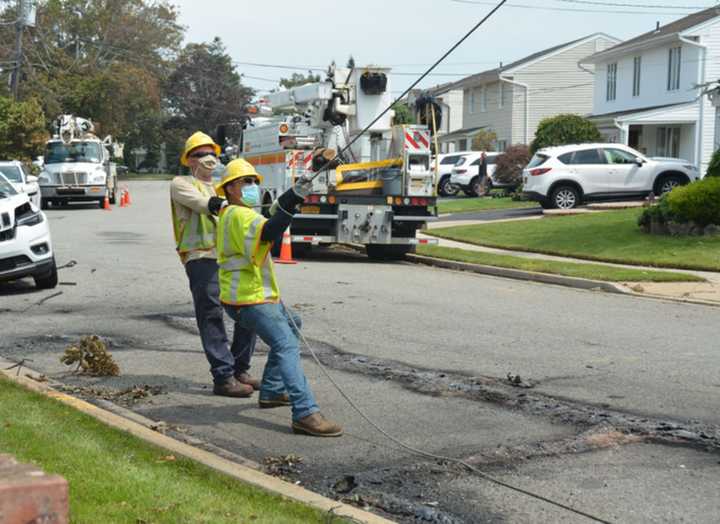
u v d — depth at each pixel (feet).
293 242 77.46
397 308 52.70
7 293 56.65
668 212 84.58
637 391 34.19
